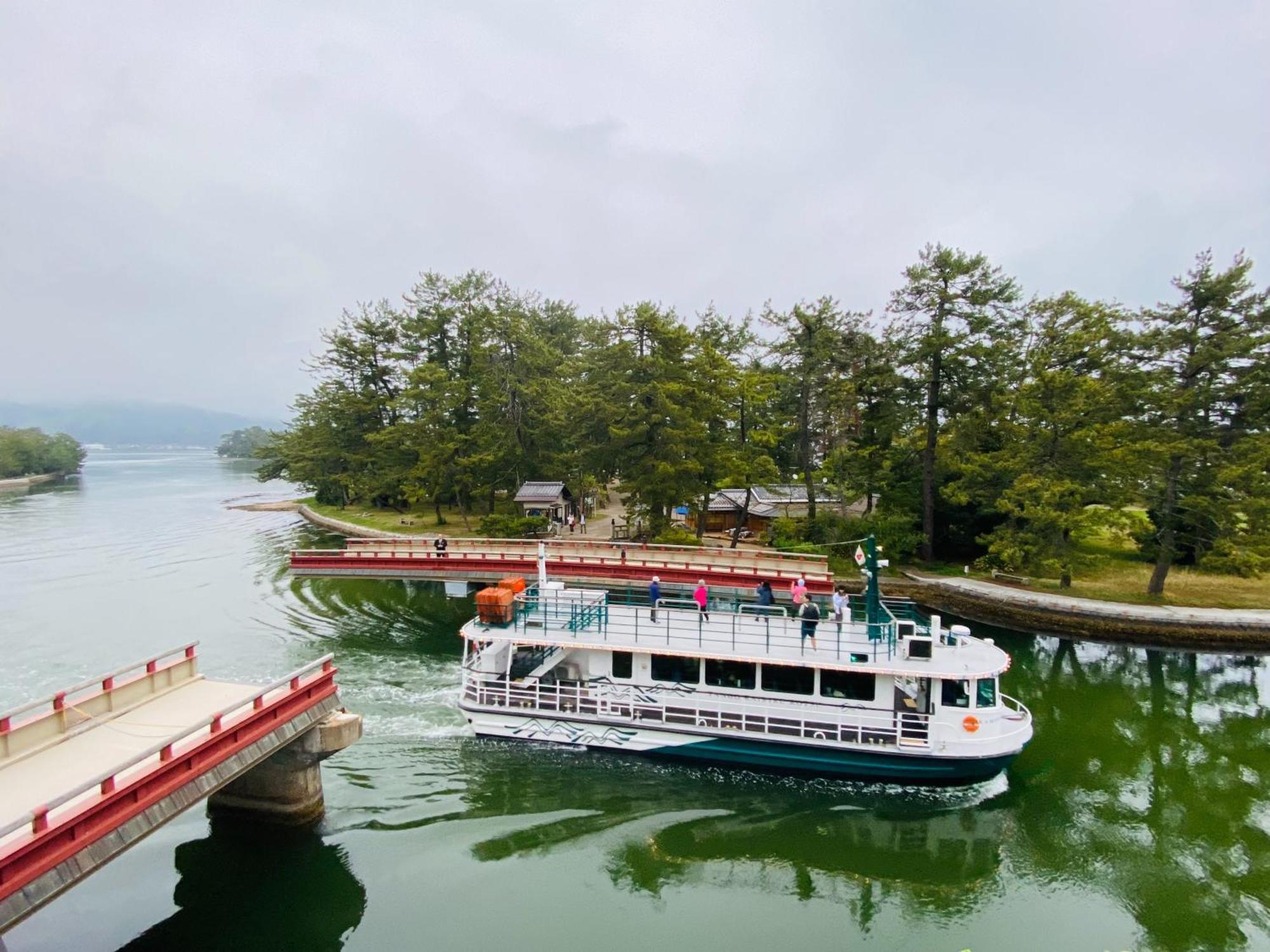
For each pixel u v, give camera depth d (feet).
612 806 58.08
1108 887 49.67
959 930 44.98
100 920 43.83
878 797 60.39
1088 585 125.59
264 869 48.96
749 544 158.61
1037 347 138.51
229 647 97.19
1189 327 110.63
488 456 177.88
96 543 189.26
